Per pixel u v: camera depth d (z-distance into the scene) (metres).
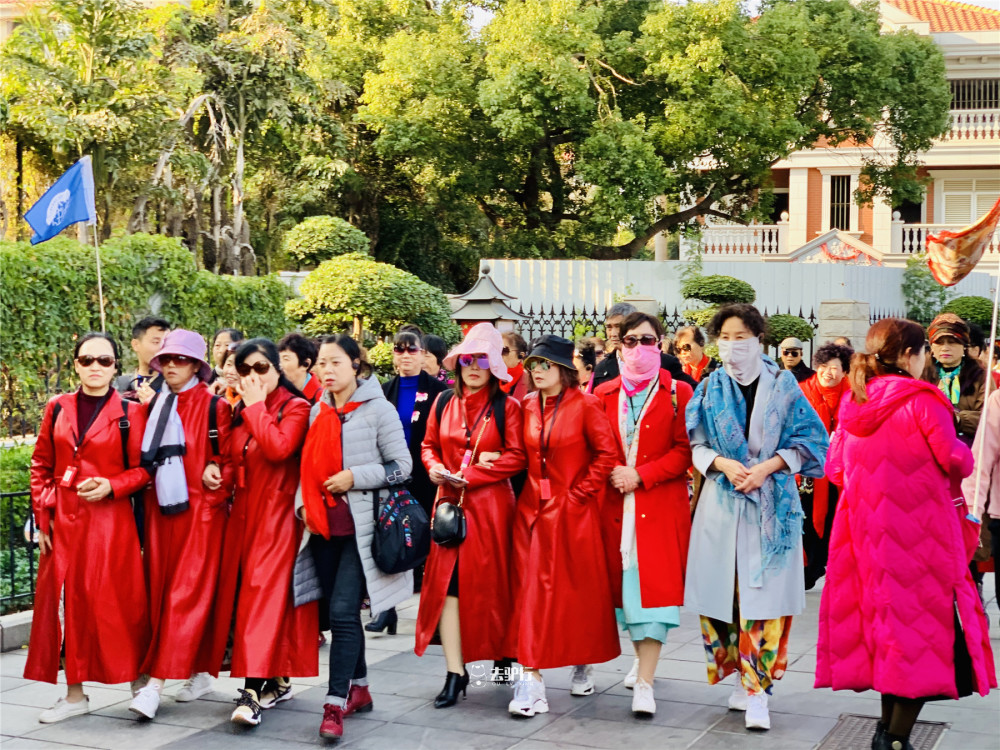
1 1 25.67
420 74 21.22
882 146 31.67
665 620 5.68
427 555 5.89
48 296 11.52
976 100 32.38
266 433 5.52
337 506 5.56
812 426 5.59
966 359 7.51
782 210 35.16
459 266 25.47
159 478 5.75
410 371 7.51
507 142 22.59
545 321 19.78
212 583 5.79
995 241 30.25
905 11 33.84
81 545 5.76
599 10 21.41
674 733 5.46
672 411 5.89
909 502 4.82
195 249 19.78
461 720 5.73
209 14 20.94
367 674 6.60
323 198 23.17
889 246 31.66
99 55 17.19
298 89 20.31
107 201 17.50
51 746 5.38
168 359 5.89
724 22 20.66
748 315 5.55
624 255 24.81
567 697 6.16
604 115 21.52
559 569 5.73
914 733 5.36
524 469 6.04
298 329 15.26
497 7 23.55
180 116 19.08
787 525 5.52
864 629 4.91
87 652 5.76
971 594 4.87
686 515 5.92
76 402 5.92
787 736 5.38
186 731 5.60
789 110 21.59
